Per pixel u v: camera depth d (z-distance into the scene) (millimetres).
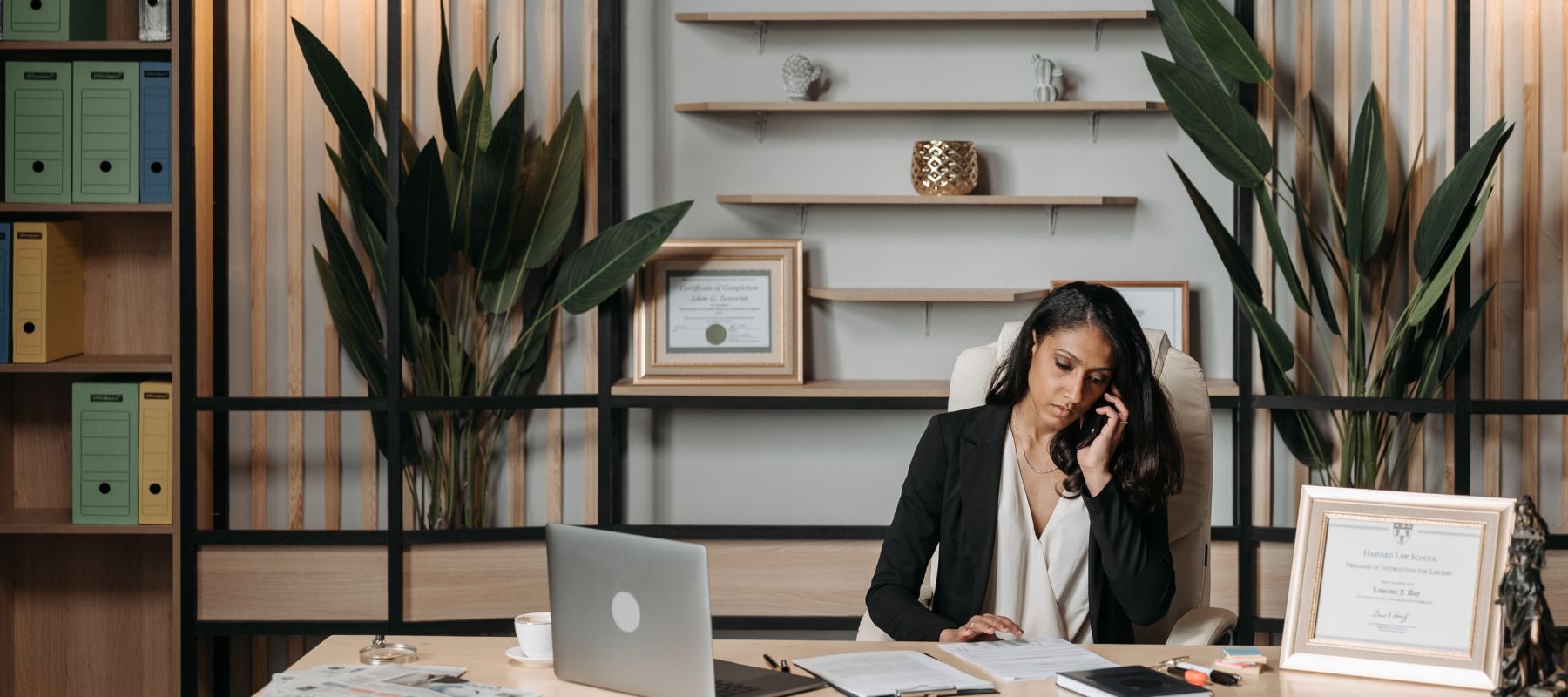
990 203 3490
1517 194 3541
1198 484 2588
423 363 3514
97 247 3590
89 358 3496
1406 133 3545
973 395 2650
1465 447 3264
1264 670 1883
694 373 3527
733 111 3580
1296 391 3609
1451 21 3486
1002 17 3533
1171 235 3650
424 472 3551
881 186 3684
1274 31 3551
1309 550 1908
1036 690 1799
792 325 3545
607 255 3398
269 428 3643
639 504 3758
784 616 3479
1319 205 3582
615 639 1780
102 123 3352
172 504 3391
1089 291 2330
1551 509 3596
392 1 3279
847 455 3744
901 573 2418
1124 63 3635
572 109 3482
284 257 3609
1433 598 1834
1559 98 3504
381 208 3447
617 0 3531
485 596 3459
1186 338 3582
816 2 3646
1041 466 2443
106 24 3551
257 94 3537
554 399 3461
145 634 3684
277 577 3408
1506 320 3566
